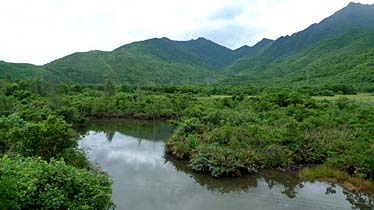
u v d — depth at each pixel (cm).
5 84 6519
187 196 2169
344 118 3612
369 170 2272
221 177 2514
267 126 3312
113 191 2234
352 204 2009
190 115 4331
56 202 1107
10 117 2041
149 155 3297
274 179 2470
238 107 4869
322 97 5934
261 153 2720
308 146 2845
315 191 2231
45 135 1922
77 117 5234
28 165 1237
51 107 5172
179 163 2958
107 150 3525
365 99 5231
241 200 2098
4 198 1020
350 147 2573
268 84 10906
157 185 2377
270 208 1967
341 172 2411
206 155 2681
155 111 6309
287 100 4741
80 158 2041
